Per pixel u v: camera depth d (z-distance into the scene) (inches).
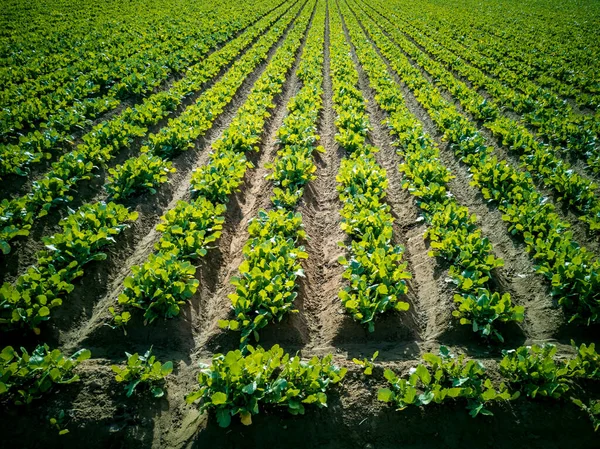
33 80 178.2
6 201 98.2
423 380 67.5
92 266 91.1
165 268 85.6
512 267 95.4
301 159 124.3
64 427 64.8
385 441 65.1
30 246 97.0
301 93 185.9
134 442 64.9
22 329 77.6
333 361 76.3
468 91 189.2
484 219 111.0
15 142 133.9
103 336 79.8
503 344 79.7
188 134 140.9
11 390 67.1
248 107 170.1
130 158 127.0
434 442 64.9
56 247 89.3
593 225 99.1
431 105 175.9
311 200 118.8
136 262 97.6
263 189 121.5
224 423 62.4
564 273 84.6
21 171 117.1
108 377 70.9
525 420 66.1
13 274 90.7
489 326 77.6
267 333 80.7
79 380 69.9
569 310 82.9
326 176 133.5
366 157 129.9
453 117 157.1
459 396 67.6
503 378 71.1
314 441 65.1
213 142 150.2
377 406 67.5
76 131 145.2
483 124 158.1
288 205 111.1
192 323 83.2
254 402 63.7
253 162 137.6
